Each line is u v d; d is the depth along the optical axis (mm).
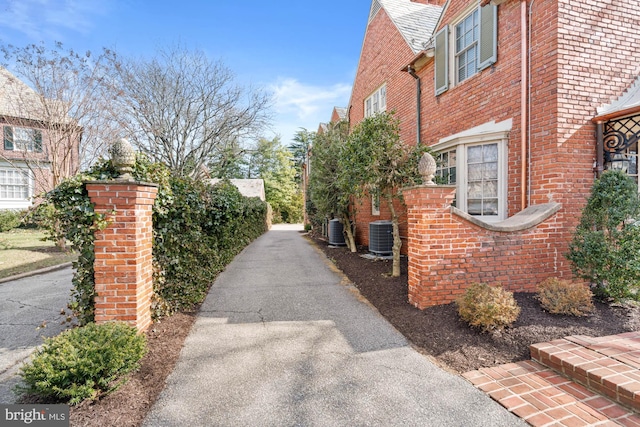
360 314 4777
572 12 4918
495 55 6016
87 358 2520
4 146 17078
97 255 3523
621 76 5160
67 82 11898
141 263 3721
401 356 3453
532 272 4770
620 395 2479
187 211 4875
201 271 5852
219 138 14625
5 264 9414
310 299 5559
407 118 9312
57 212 3459
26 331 4465
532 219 4750
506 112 5844
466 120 6875
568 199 4898
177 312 4727
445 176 7191
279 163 41812
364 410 2541
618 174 4250
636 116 4699
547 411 2453
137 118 12953
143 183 3602
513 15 5680
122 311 3564
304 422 2404
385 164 6301
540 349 3174
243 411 2535
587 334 3508
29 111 12758
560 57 4871
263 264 9008
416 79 8750
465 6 6840
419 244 4496
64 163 12547
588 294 4051
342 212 10648
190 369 3182
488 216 6121
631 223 4129
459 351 3461
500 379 2930
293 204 42250
